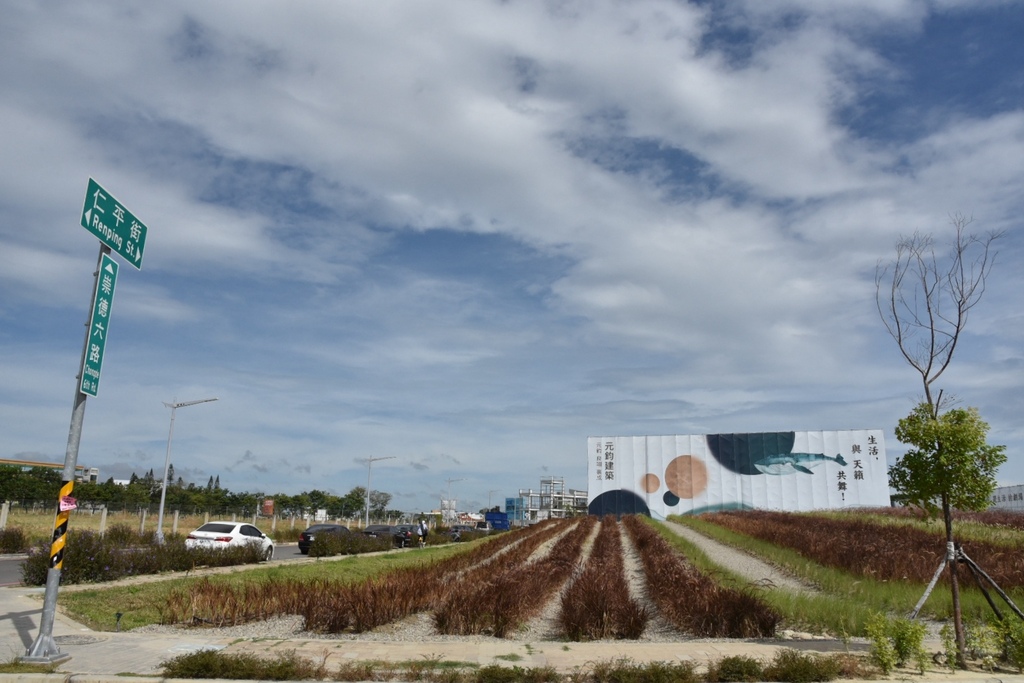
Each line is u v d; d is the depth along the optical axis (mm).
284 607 14633
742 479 63188
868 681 9172
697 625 13359
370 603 13648
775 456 62812
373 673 8977
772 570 24078
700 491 63844
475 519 137875
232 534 29562
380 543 43312
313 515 89750
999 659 10508
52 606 9617
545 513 123062
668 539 34250
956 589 10820
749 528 37500
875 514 44500
